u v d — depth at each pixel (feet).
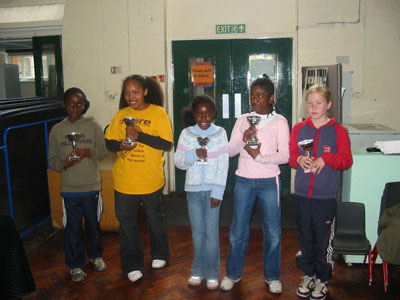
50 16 16.75
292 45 15.52
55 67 17.01
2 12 17.34
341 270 9.60
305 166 7.63
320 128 7.93
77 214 9.05
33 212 12.66
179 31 15.94
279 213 8.16
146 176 8.59
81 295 8.62
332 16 14.85
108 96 16.22
